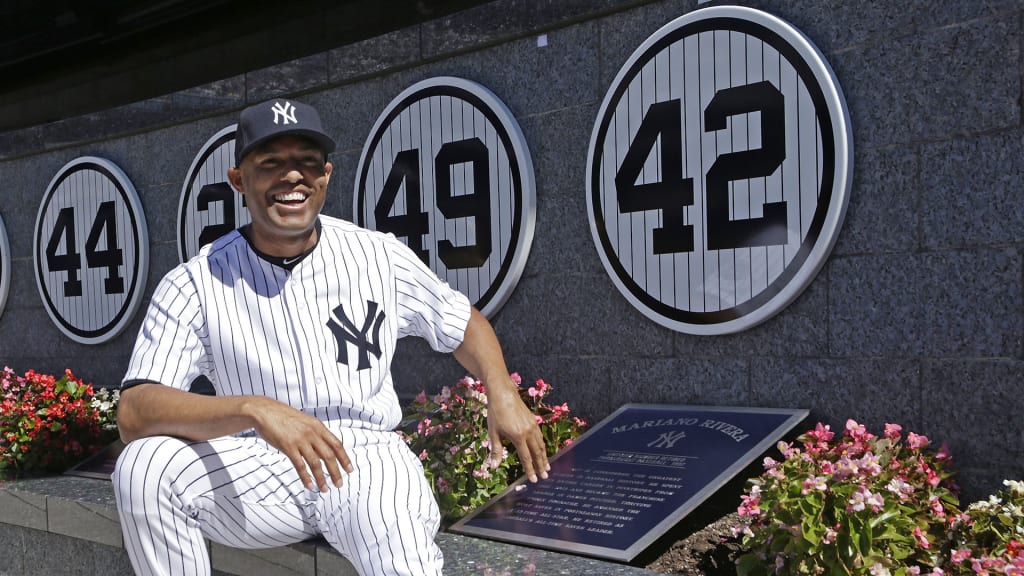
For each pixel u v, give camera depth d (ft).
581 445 14.52
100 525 14.57
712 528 12.88
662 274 15.53
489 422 9.81
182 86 24.22
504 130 17.57
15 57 27.50
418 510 9.18
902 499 10.71
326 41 21.35
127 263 25.17
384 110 19.65
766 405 14.57
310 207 9.48
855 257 13.70
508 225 17.60
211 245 10.01
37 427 19.80
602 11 16.34
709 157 14.97
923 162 13.08
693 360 15.39
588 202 16.47
